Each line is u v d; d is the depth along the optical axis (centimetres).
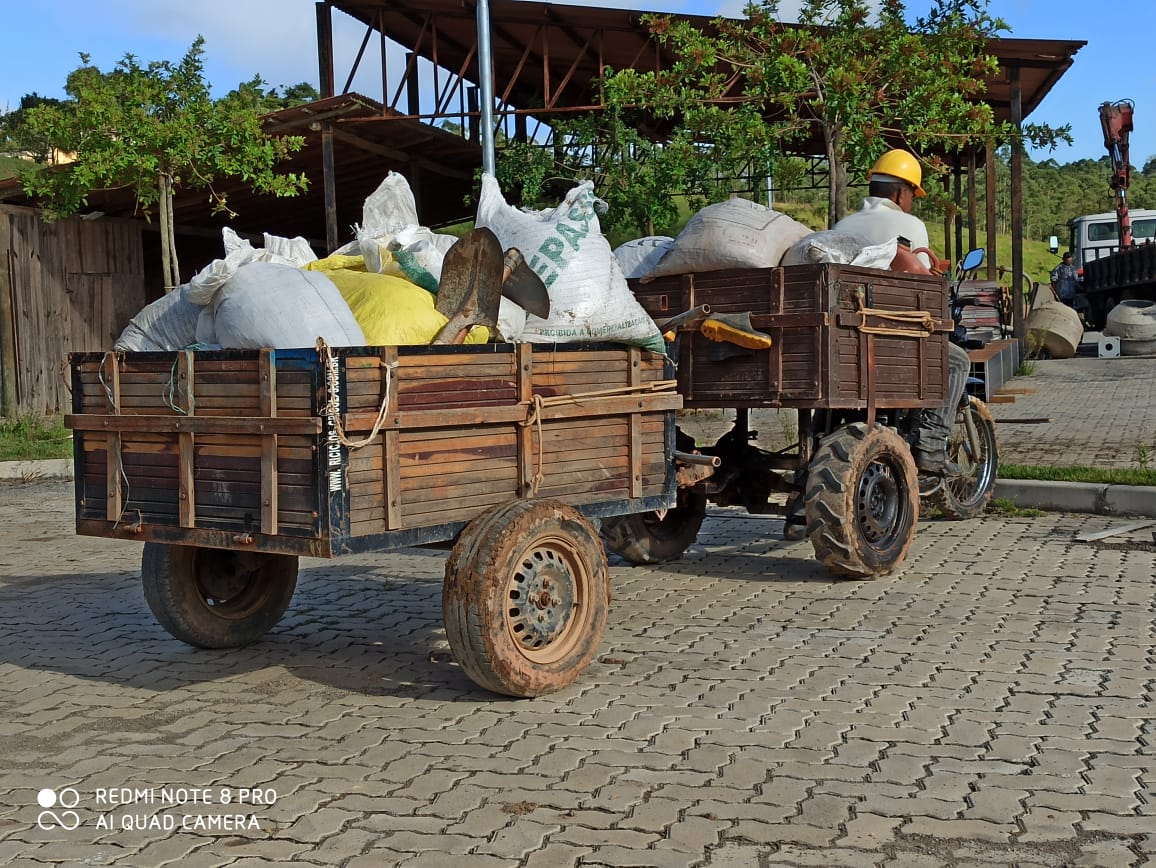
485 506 498
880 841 352
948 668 531
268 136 1672
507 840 358
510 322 543
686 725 461
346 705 501
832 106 1292
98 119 1520
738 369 710
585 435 544
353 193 2353
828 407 680
